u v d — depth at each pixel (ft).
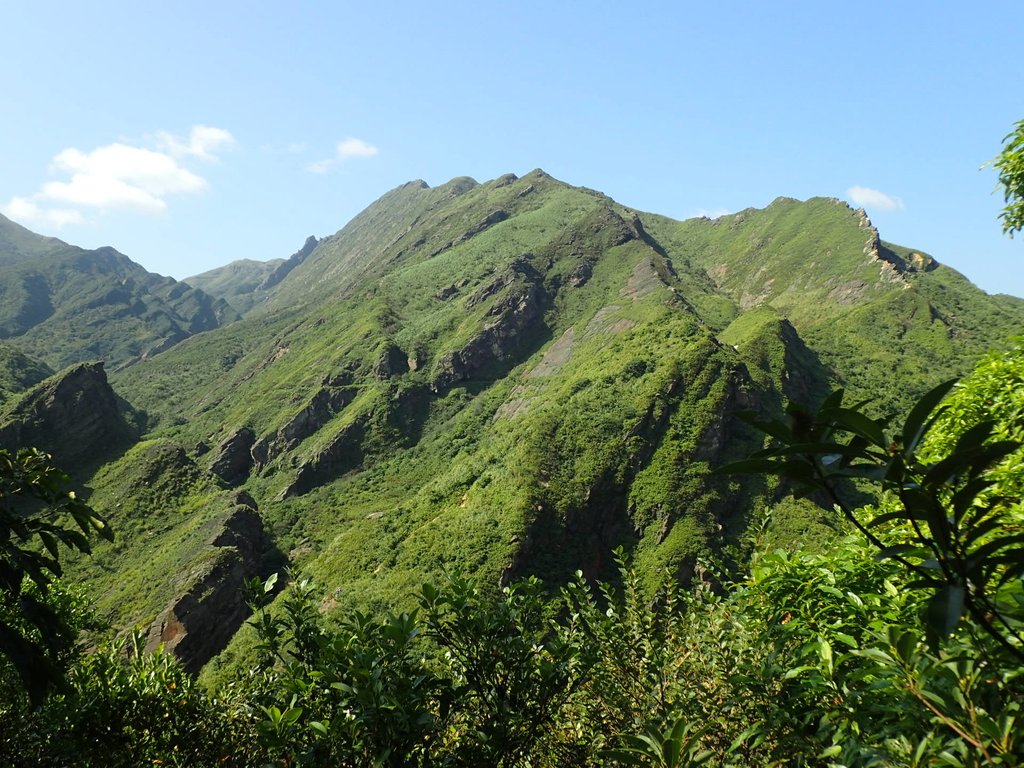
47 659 11.52
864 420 5.55
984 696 7.72
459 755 11.85
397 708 10.13
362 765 10.53
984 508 5.64
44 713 19.39
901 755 7.75
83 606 33.17
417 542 218.59
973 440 5.24
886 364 361.92
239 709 18.62
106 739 19.76
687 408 255.91
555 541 211.61
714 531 213.05
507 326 439.63
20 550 12.35
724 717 12.26
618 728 15.47
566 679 13.48
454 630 12.38
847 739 8.91
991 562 5.56
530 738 12.62
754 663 12.56
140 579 234.79
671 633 18.06
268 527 307.37
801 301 519.19
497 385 409.49
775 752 10.59
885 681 8.57
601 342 369.30
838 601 12.27
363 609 180.14
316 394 418.72
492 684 12.35
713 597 18.06
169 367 649.20
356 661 10.91
